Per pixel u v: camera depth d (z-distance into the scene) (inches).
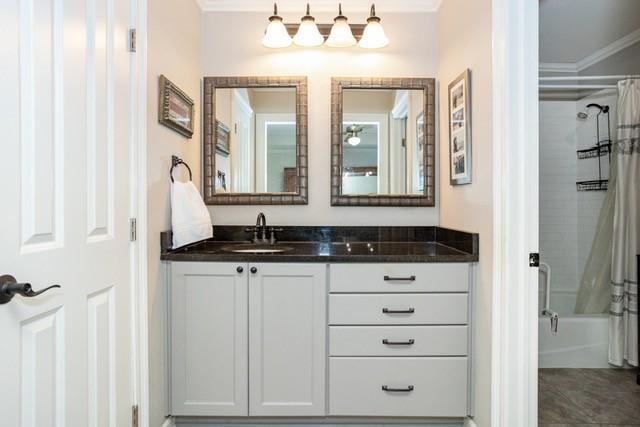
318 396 67.0
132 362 55.1
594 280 108.6
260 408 67.2
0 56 31.0
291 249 76.7
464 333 66.4
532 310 55.1
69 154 40.3
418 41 89.7
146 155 58.0
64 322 39.6
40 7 35.6
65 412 39.8
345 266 66.2
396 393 66.7
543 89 117.1
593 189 119.3
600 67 113.0
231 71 89.4
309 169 89.8
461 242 71.4
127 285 53.5
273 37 83.7
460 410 66.7
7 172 31.8
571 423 71.2
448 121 81.0
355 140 89.5
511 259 55.1
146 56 57.7
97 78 45.6
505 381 55.7
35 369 35.3
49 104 37.1
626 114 96.0
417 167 89.4
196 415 68.0
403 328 66.4
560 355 95.5
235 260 66.1
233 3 88.6
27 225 34.2
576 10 88.2
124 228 52.5
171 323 66.4
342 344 66.6
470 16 68.1
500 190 56.1
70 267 40.5
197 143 85.5
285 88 89.5
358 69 89.9
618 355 92.8
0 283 30.6
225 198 88.3
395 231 89.0
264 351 66.8
